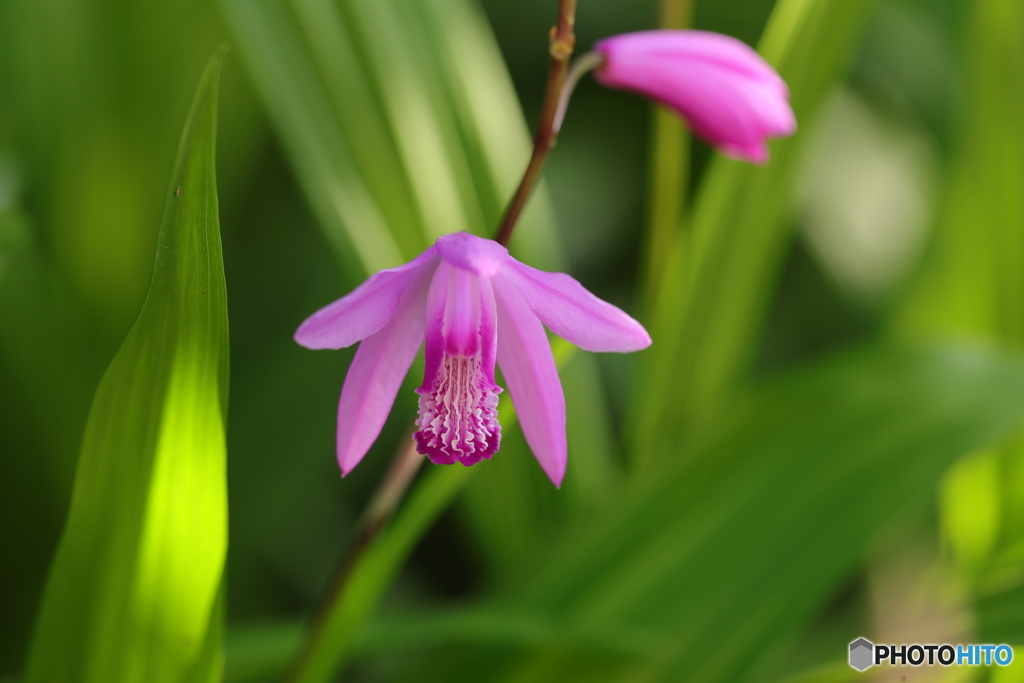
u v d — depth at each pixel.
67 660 0.37
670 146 0.43
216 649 0.37
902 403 0.42
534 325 0.37
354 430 0.36
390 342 0.37
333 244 0.42
